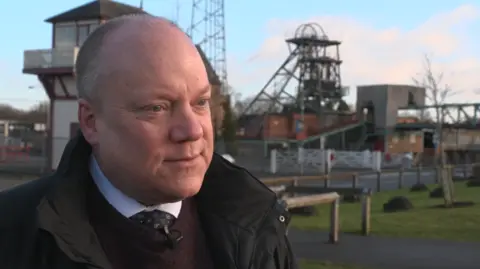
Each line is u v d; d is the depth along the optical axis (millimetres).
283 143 52375
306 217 12844
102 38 1471
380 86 54750
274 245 1894
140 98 1403
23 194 1648
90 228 1538
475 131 58250
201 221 1827
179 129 1427
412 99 55188
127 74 1408
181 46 1446
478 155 52188
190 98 1450
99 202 1590
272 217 1931
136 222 1566
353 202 16656
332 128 54781
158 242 1577
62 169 1627
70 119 30844
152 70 1407
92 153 1637
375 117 55125
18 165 33875
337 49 61750
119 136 1427
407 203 14141
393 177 28219
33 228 1545
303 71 60688
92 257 1483
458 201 15469
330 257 8219
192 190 1463
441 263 7973
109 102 1435
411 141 56594
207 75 1535
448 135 49156
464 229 10836
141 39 1426
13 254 1546
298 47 61062
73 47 30391
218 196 1874
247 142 52656
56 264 1486
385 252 8680
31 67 31156
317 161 38344
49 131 31391
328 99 60906
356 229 10789
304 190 10992
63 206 1521
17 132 69188
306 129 54812
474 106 45000
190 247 1712
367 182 25188
